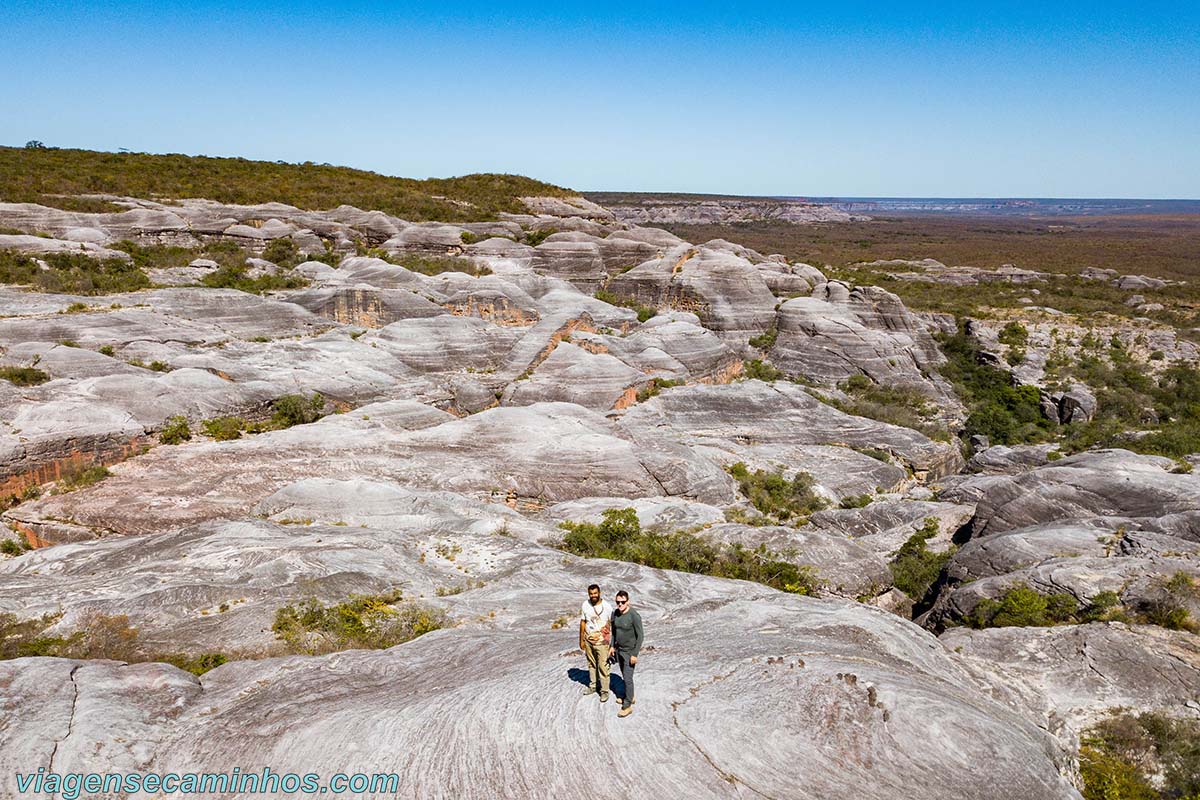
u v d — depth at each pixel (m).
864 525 27.59
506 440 29.61
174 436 28.77
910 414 46.00
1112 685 14.79
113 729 9.54
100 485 25.55
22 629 14.64
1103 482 26.89
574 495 27.64
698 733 9.17
